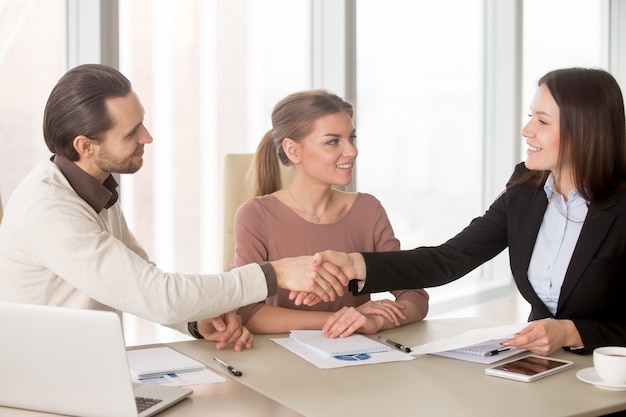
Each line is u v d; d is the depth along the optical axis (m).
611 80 2.03
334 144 2.33
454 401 1.52
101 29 3.12
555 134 2.03
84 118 1.79
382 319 2.12
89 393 1.39
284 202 2.44
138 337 3.61
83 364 1.38
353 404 1.50
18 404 1.46
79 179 1.85
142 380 1.65
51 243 1.71
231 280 1.84
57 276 1.80
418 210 5.00
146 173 3.61
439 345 1.88
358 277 2.14
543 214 2.15
